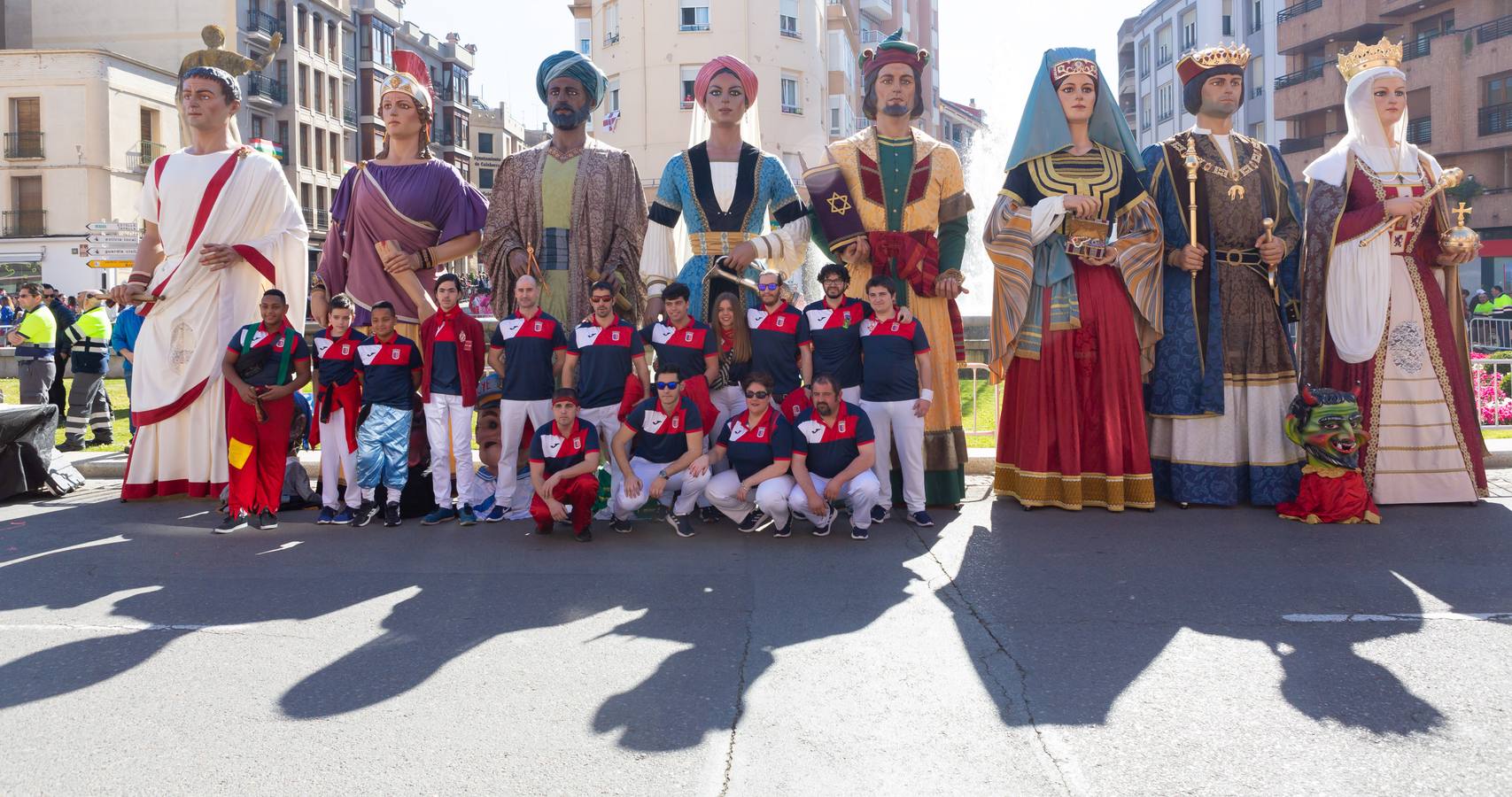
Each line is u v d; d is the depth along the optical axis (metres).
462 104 66.94
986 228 7.06
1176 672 3.86
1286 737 3.29
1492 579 5.07
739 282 6.89
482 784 3.02
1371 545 5.81
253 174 7.31
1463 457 6.82
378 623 4.55
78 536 6.39
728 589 5.09
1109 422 6.80
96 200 37.75
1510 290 32.69
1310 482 6.48
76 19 42.97
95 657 4.13
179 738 3.36
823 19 37.72
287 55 46.59
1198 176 6.99
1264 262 6.95
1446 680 3.75
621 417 6.62
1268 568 5.34
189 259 7.11
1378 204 6.72
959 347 7.21
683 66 34.09
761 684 3.78
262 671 3.96
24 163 37.56
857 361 6.76
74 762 3.20
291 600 4.93
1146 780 3.01
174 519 6.92
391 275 7.33
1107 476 6.81
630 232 7.45
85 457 9.02
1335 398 6.38
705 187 7.12
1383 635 4.25
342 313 6.86
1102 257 6.76
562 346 6.87
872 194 7.16
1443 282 7.16
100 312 10.79
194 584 5.23
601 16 36.00
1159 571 5.30
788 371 6.76
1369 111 6.93
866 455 6.19
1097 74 6.91
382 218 7.31
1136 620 4.50
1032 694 3.66
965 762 3.14
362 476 6.67
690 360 6.61
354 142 53.25
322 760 3.19
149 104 40.00
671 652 4.14
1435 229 7.02
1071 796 2.91
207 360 7.17
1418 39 35.12
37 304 11.49
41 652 4.20
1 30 43.00
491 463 7.08
